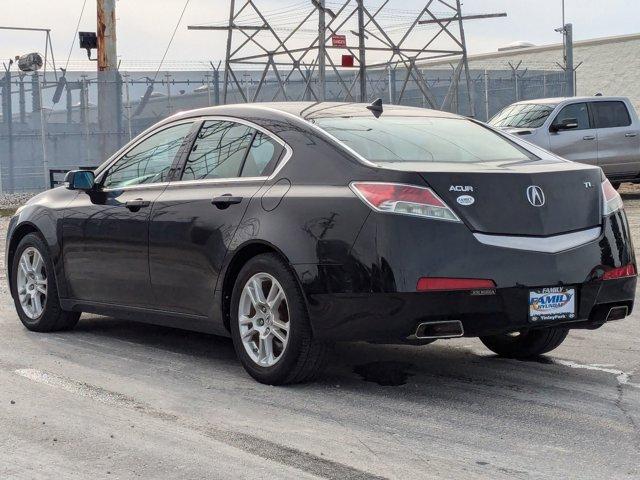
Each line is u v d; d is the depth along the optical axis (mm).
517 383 7734
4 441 6195
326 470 5602
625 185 31203
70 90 33688
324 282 7098
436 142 7895
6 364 8406
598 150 24594
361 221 7004
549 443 6129
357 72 41500
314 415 6766
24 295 10070
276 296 7484
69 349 9070
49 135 33562
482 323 6996
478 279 6902
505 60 65750
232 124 8359
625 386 7637
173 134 8883
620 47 62938
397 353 8906
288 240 7312
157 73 34219
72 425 6535
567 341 9453
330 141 7535
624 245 7582
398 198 6938
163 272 8430
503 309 6996
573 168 7520
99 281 9148
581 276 7227
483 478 5465
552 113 24312
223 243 7832
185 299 8273
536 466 5676
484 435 6297
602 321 7547
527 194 7152
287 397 7250
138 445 6086
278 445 6070
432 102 41344
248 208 7715
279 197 7527
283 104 8422
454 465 5695
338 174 7312
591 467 5664
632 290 7660
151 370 8172
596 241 7379
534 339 8508
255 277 7594
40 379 7832
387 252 6883
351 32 39188
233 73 36625
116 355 8797
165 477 5496
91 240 9164
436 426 6500
